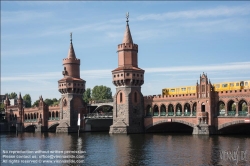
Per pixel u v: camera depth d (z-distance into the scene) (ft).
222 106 510.17
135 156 195.31
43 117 508.53
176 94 353.31
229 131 312.09
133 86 377.50
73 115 448.24
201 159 177.58
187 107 379.55
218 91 306.35
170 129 392.06
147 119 374.84
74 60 464.24
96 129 461.78
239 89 297.12
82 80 459.73
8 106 608.60
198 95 318.45
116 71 379.76
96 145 257.34
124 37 394.73
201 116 307.99
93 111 467.52
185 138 281.95
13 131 586.04
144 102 383.04
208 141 249.34
